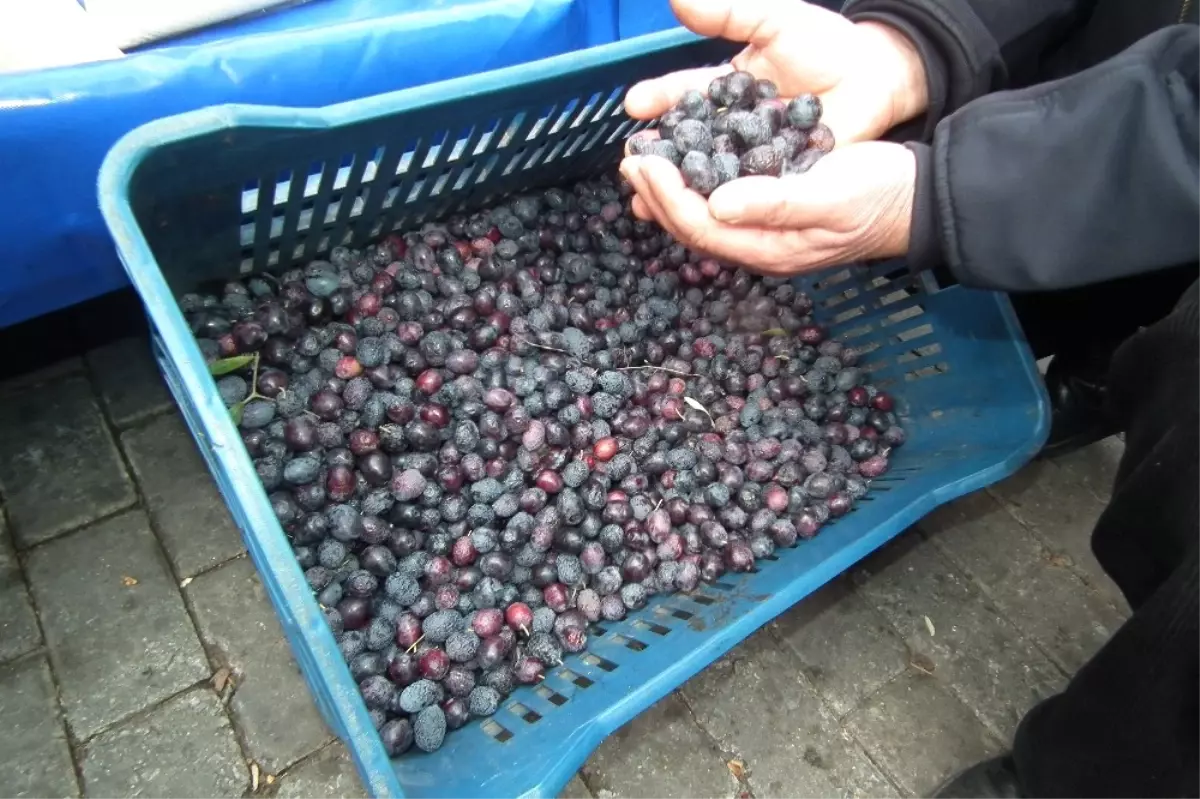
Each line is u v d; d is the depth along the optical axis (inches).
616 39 29.7
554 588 22.4
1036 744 17.9
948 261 17.0
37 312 24.7
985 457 22.9
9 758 21.2
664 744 23.1
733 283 28.3
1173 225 14.7
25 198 21.2
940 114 21.7
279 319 22.4
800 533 23.6
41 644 22.9
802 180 16.7
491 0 25.9
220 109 16.4
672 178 17.8
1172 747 14.7
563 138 25.5
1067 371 28.3
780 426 25.3
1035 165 15.5
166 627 23.5
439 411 23.2
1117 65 14.6
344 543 21.3
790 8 20.2
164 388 27.7
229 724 22.3
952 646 25.7
